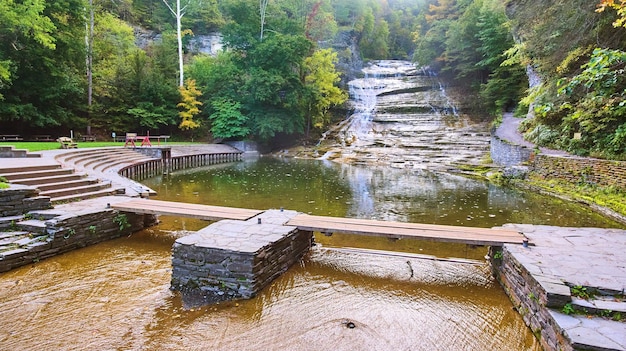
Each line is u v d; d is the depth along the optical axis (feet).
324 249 18.38
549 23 33.65
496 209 28.91
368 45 151.02
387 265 16.35
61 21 62.64
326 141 82.74
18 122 63.46
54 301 12.37
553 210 28.66
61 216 17.24
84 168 34.12
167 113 81.87
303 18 104.94
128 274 14.80
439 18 128.26
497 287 14.33
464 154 58.80
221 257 12.91
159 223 22.84
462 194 35.42
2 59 53.88
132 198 22.50
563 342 8.58
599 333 8.41
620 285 10.25
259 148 83.82
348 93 103.30
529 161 43.11
